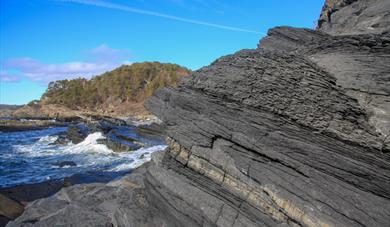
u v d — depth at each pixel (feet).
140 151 117.70
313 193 24.76
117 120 233.76
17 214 53.93
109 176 81.76
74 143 140.05
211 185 30.40
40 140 161.38
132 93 431.02
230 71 34.63
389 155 26.40
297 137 28.12
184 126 34.40
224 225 27.32
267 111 30.42
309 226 23.93
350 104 29.60
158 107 40.29
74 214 42.27
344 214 23.25
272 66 32.71
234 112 31.55
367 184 24.38
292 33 45.34
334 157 26.08
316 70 32.01
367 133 27.96
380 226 22.22
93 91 458.50
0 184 76.43
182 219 30.53
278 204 25.79
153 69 459.73
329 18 79.97
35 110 400.06
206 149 31.42
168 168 34.81
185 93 37.24
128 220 35.19
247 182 27.89
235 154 29.30
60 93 471.21
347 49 33.76
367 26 54.19
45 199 53.57
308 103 29.68
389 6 53.42
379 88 29.89
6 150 131.23
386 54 31.04
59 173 87.10
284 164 27.12
